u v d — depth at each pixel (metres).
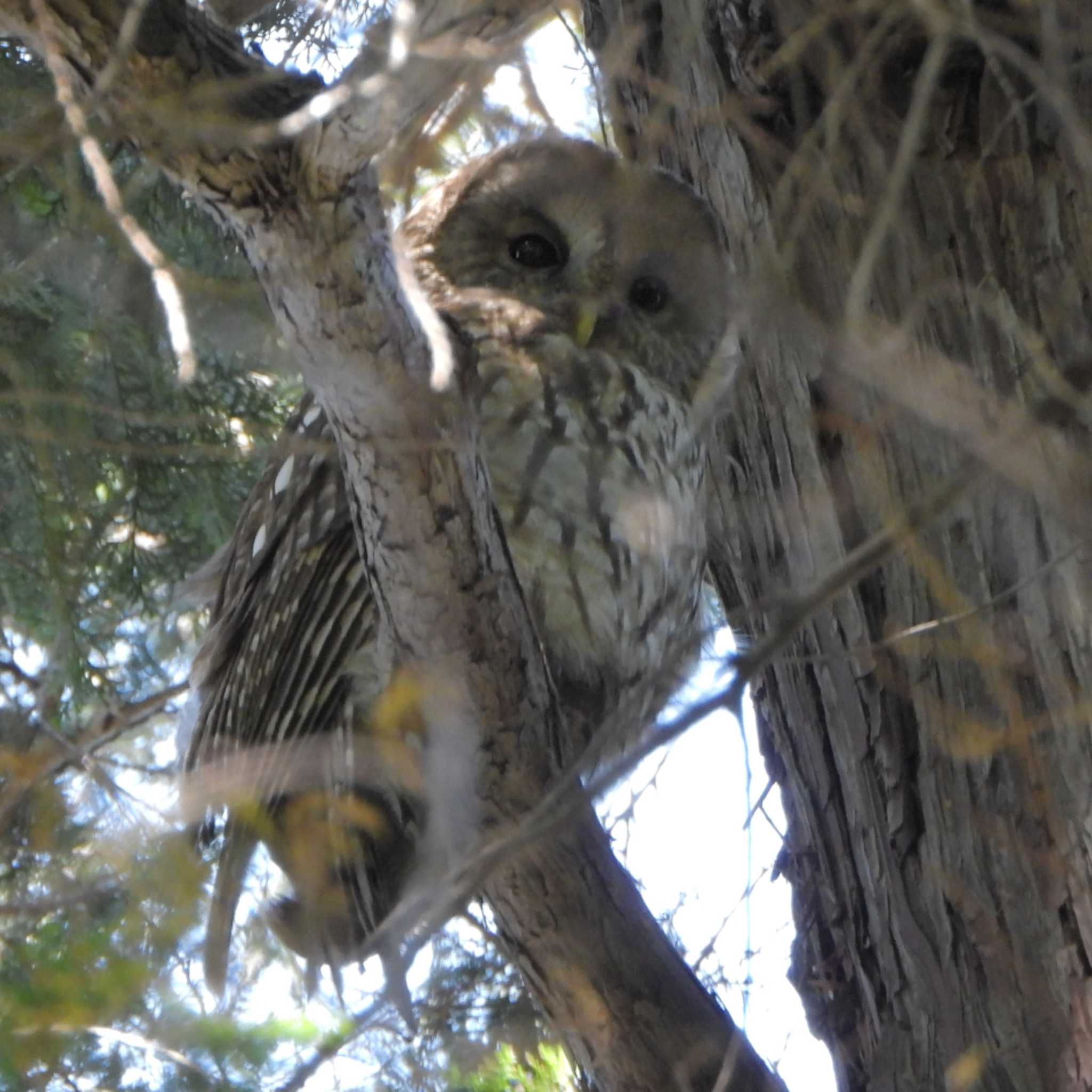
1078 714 5.90
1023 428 4.45
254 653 7.82
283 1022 5.53
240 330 5.41
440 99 6.10
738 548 7.41
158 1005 5.27
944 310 6.05
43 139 5.58
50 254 7.61
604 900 6.26
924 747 6.37
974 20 5.27
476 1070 7.18
